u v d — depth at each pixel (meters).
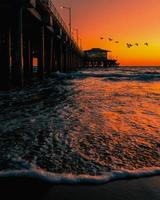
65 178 4.61
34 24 29.08
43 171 4.87
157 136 7.59
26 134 7.61
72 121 9.45
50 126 8.64
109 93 19.84
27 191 4.19
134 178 4.71
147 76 47.59
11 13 21.64
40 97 16.70
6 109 12.19
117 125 8.94
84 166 5.24
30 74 41.16
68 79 37.22
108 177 4.69
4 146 6.47
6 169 5.02
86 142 6.89
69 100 15.43
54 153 5.99
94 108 12.51
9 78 23.81
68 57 65.62
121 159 5.68
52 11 28.83
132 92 20.91
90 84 28.84
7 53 24.23
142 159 5.70
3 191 4.19
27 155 5.83
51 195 4.09
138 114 11.09
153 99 16.50
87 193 4.16
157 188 4.35
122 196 4.08
